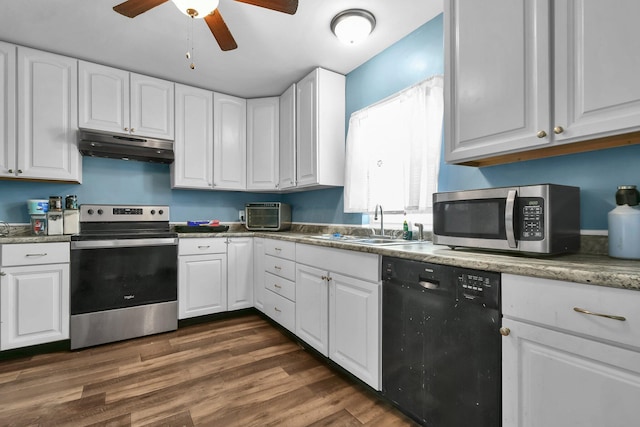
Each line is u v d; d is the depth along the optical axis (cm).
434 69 206
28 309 212
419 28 217
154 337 251
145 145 278
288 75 287
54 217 241
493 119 136
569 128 114
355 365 174
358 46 239
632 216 113
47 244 218
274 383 180
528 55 125
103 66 264
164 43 235
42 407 156
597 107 107
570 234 124
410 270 143
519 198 122
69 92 250
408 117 216
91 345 230
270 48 242
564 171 145
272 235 271
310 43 236
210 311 286
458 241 144
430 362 133
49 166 242
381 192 245
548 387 96
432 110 195
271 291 273
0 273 204
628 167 126
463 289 121
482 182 178
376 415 152
